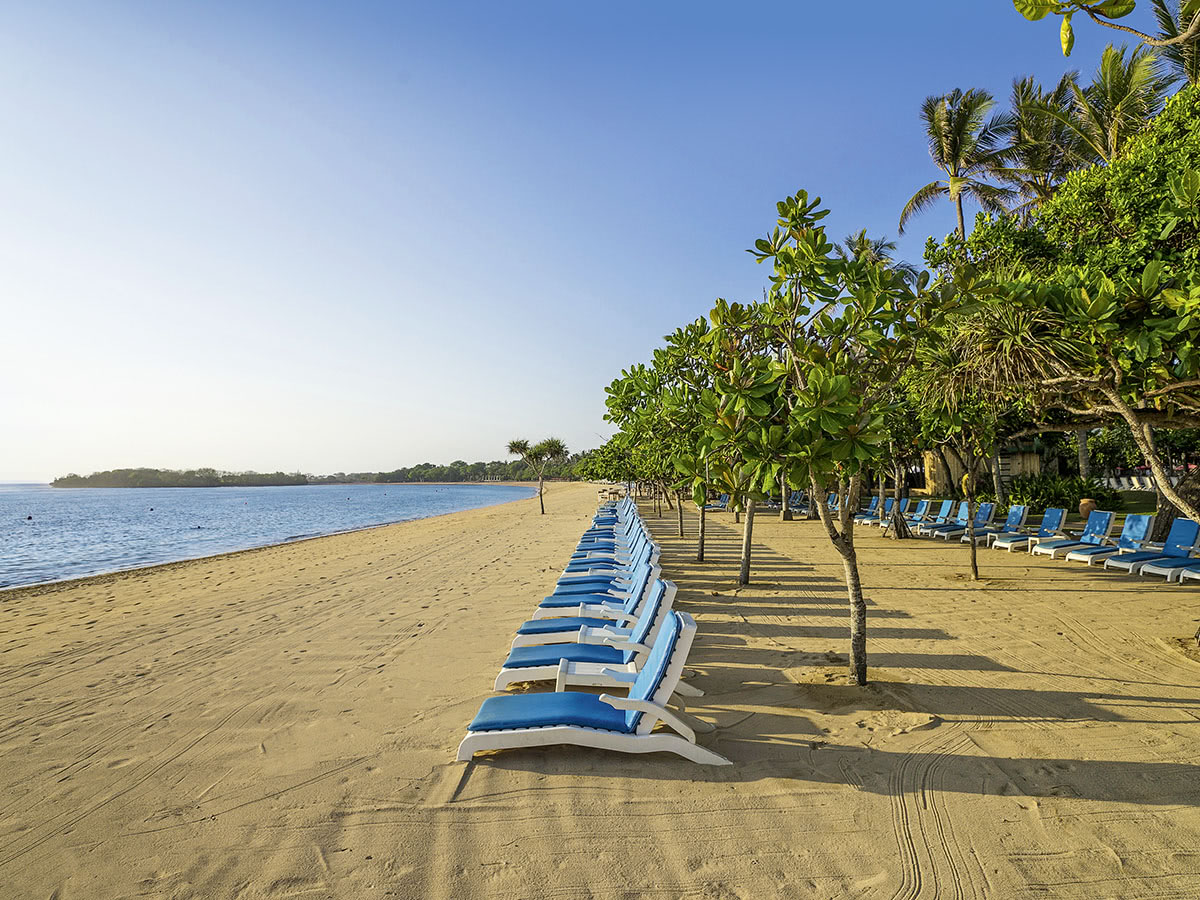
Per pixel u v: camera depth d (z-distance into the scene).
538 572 12.84
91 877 3.31
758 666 6.29
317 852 3.45
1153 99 17.44
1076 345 5.96
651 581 6.90
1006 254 9.70
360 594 11.49
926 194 25.17
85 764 4.70
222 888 3.18
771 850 3.34
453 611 9.46
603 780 4.09
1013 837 3.38
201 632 9.02
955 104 22.95
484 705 4.63
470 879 3.17
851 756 4.34
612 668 5.38
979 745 4.43
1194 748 4.28
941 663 6.20
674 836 3.48
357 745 4.81
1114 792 3.78
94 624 10.01
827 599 9.20
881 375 5.43
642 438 13.80
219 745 4.95
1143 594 8.73
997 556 12.58
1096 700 5.15
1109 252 7.43
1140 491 29.00
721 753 4.44
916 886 3.02
